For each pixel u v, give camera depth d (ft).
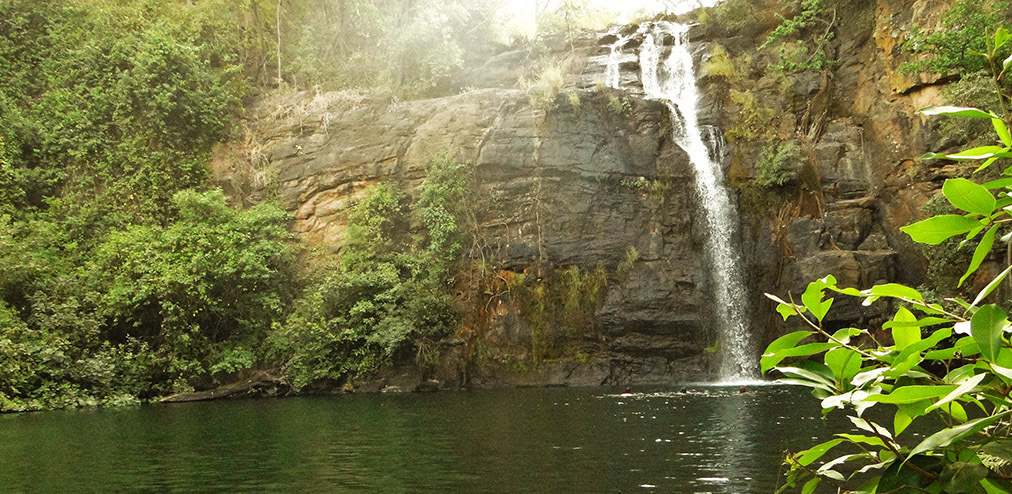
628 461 23.65
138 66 74.64
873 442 5.92
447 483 20.81
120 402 54.19
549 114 73.10
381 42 90.58
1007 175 5.22
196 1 86.79
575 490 19.40
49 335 54.44
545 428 33.14
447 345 66.59
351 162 74.64
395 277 67.00
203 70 79.51
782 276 70.85
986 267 59.31
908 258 67.41
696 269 72.13
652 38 89.10
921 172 66.95
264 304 65.16
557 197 71.26
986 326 4.50
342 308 66.80
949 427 5.22
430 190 70.74
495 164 71.92
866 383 5.44
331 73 88.94
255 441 30.71
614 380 68.03
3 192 67.46
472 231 70.90
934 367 29.48
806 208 73.26
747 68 81.97
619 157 73.41
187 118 76.54
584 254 70.38
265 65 88.17
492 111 74.33
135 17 80.69
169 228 67.00
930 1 67.62
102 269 62.54
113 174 72.95
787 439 27.78
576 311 69.41
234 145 78.28
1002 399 4.95
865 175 73.00
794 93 78.18
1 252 57.98
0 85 73.46
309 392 63.10
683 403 44.47
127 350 59.36
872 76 74.54
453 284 69.36
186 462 25.32
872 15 76.59
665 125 76.43
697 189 75.20
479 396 55.21
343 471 23.04
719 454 24.63
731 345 70.85
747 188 75.15
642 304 69.62
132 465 24.82
